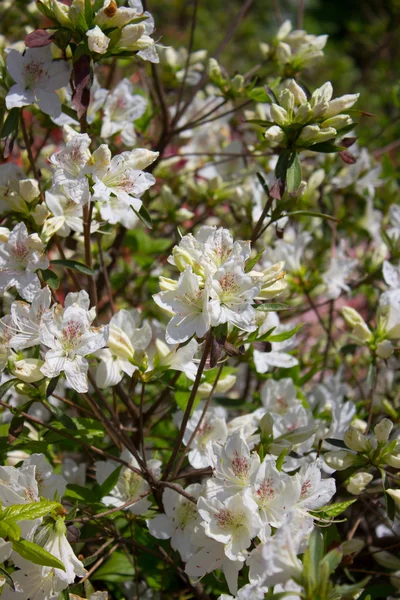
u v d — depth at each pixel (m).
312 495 0.83
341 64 2.50
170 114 1.24
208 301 0.79
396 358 1.22
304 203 1.15
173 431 1.04
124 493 0.91
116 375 0.90
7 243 0.86
